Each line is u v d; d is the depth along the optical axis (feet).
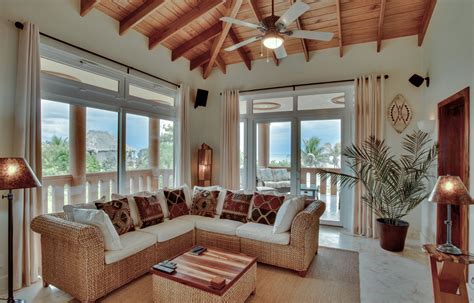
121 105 13.44
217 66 19.20
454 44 9.38
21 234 8.84
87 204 9.65
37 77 9.34
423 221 13.46
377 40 14.55
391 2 12.59
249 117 18.78
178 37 15.67
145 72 14.51
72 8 10.84
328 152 16.74
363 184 14.29
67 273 8.00
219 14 14.71
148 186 15.20
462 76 8.71
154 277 7.54
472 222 7.97
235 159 18.21
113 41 12.66
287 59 17.06
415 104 14.10
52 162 10.53
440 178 7.08
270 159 18.28
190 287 6.84
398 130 14.33
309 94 17.24
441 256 6.59
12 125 8.98
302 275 9.69
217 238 11.48
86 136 11.84
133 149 14.25
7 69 8.84
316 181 17.08
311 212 10.11
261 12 14.03
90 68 11.87
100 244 7.92
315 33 9.52
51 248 8.40
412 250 12.41
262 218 11.51
